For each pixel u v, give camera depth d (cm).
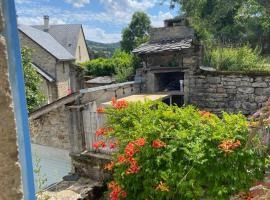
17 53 99
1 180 91
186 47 913
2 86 89
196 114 419
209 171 355
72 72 1972
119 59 2117
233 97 911
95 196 542
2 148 90
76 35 3269
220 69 1043
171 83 1083
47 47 2117
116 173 421
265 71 882
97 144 516
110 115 498
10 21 96
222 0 1988
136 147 393
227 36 2191
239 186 347
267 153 358
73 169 618
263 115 250
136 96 935
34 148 795
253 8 1825
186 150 362
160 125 409
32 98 1288
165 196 377
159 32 1055
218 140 366
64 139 782
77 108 600
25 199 105
